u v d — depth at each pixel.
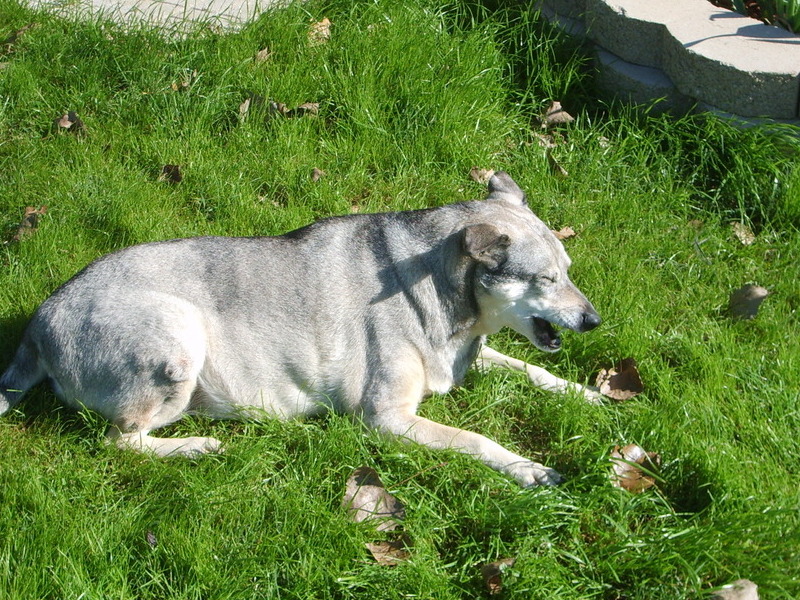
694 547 3.27
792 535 3.28
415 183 4.07
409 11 4.38
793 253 3.91
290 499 3.38
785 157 4.07
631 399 3.60
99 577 3.27
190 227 3.92
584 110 4.24
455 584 3.28
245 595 3.25
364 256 3.55
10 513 3.34
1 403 3.50
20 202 3.95
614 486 3.38
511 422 3.59
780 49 4.08
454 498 3.41
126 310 3.46
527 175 4.10
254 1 4.52
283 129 4.12
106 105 4.18
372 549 3.33
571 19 4.36
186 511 3.35
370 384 3.52
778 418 3.52
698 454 3.42
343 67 4.27
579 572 3.29
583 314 3.54
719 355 3.65
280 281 3.53
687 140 4.14
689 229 3.98
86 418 3.51
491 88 4.26
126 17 4.42
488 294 3.51
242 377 3.53
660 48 4.20
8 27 4.36
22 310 3.70
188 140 4.11
